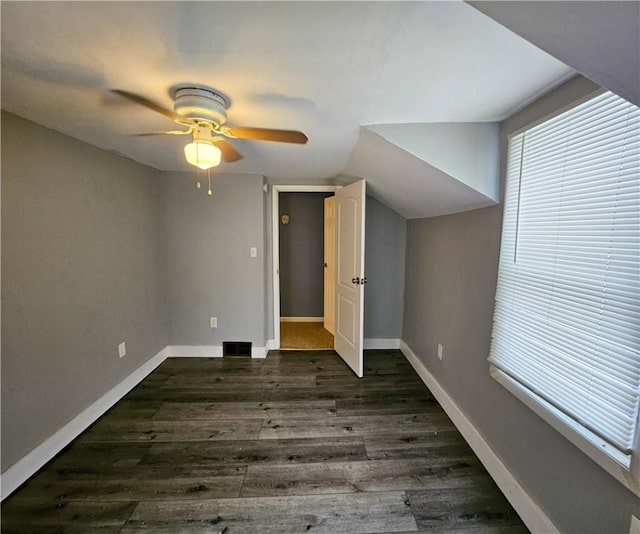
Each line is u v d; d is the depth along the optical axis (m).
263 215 3.38
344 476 1.80
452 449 2.04
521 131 1.58
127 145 2.28
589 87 1.18
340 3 0.84
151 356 3.14
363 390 2.81
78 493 1.67
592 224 1.16
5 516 1.54
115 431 2.19
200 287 3.43
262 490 1.70
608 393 1.09
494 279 1.83
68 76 1.27
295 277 4.88
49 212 1.90
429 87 1.35
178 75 1.26
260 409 2.49
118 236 2.59
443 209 2.50
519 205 1.61
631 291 1.02
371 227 3.69
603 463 1.08
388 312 3.81
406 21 0.92
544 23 0.73
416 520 1.53
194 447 2.03
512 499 1.60
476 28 0.95
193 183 3.31
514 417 1.62
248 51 1.09
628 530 1.01
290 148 2.32
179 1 0.84
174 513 1.56
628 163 1.03
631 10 0.60
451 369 2.41
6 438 1.64
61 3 0.85
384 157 2.19
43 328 1.86
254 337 3.50
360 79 1.29
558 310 1.32
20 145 1.71
